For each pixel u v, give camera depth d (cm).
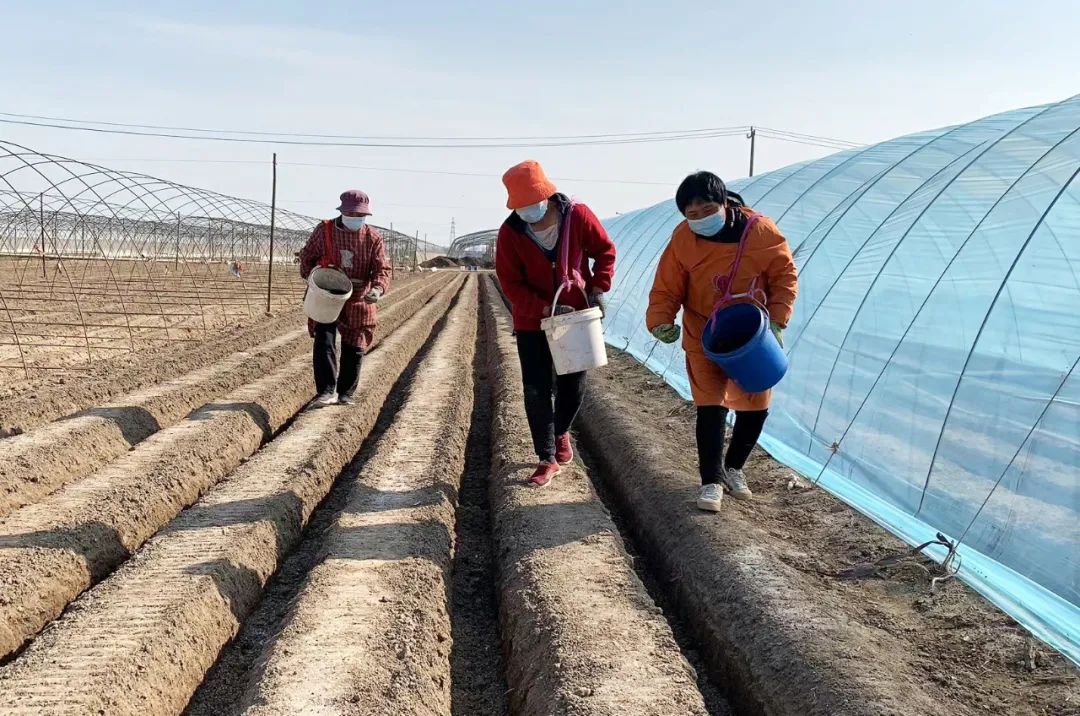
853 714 304
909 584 447
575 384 591
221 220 2998
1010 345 499
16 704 332
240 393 932
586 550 481
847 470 599
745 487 584
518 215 534
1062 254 499
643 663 359
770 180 1045
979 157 678
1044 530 424
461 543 579
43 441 652
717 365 504
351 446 773
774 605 396
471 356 1476
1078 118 626
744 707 364
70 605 428
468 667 421
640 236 1598
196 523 535
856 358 645
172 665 381
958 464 498
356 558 478
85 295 2145
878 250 689
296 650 375
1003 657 368
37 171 1445
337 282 814
